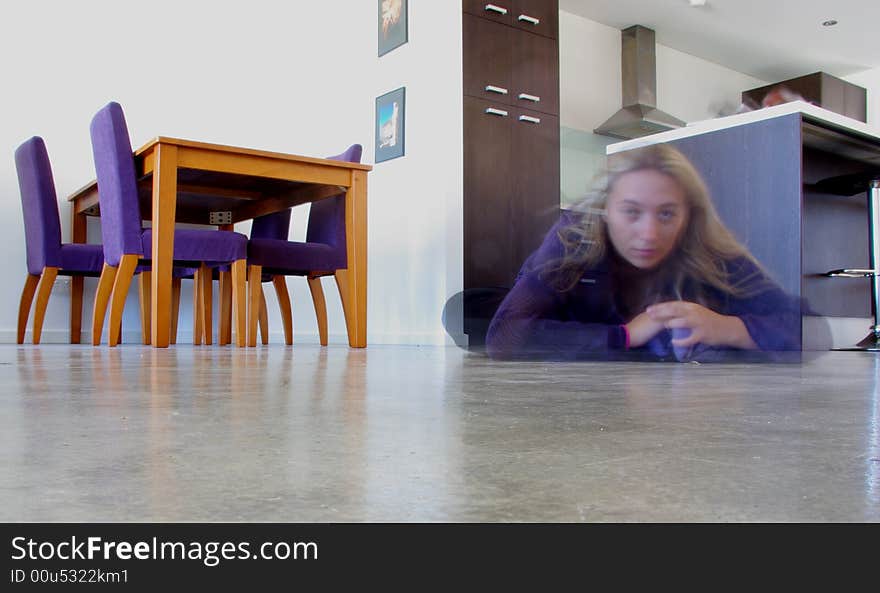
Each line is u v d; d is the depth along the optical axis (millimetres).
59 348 2906
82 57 4445
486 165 4379
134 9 4637
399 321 4500
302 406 744
